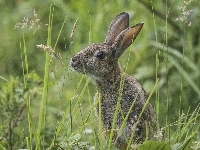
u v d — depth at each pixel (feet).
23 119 36.04
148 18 47.78
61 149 32.14
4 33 51.19
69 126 34.73
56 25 50.98
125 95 36.42
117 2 49.42
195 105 42.24
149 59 45.19
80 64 37.29
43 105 31.45
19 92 33.42
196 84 43.21
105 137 34.68
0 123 34.60
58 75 44.91
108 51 37.52
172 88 43.09
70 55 47.42
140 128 35.94
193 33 45.24
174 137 34.01
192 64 43.14
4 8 53.21
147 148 31.24
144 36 46.44
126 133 35.91
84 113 40.50
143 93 36.73
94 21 49.08
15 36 50.88
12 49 50.19
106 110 36.73
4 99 33.32
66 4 51.31
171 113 42.06
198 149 34.32
